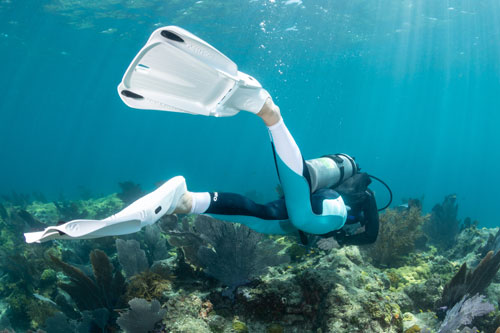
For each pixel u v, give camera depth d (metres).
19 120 128.88
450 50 38.97
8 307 6.50
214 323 3.19
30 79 54.62
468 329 2.89
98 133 179.88
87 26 28.03
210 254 3.64
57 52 38.09
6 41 32.38
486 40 34.22
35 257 7.35
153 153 166.25
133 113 119.25
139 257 4.16
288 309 3.26
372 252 5.84
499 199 61.78
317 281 3.23
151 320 3.01
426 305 3.99
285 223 2.39
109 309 4.01
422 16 26.58
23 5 22.73
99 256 3.98
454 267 5.62
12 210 10.10
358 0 22.41
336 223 2.32
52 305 5.96
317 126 149.62
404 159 139.50
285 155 1.95
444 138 166.62
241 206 2.08
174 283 3.87
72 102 88.75
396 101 95.94
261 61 42.09
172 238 4.06
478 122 139.50
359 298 3.00
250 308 3.38
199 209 1.93
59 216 12.21
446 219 9.29
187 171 78.38
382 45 36.56
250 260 3.57
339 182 2.68
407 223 6.55
